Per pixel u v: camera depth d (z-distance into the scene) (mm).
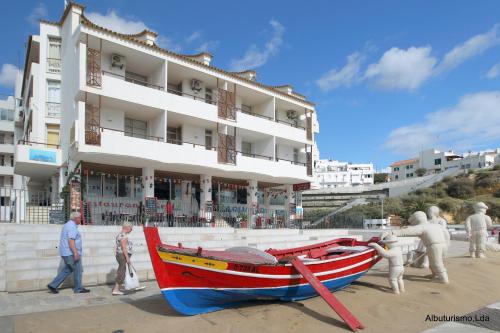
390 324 7004
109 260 10875
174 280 7023
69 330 6477
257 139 29344
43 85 25297
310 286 8328
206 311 7508
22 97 35750
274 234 20812
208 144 26250
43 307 7945
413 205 52625
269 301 8273
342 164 116875
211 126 25625
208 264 7066
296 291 8148
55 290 9211
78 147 18391
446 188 64188
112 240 13242
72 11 21969
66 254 9203
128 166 21891
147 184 21797
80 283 9367
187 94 25172
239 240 15648
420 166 100375
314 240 19953
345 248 10570
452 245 23703
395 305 8242
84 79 19016
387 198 62344
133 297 8875
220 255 7949
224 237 17156
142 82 22844
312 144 31734
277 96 29328
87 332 6387
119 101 20500
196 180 26500
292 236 20156
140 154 20188
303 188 30547
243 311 7578
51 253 11320
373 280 10789
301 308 7789
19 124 37688
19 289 9359
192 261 7031
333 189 71250
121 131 20547
